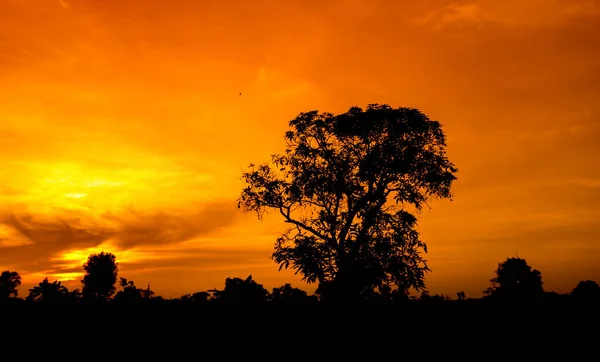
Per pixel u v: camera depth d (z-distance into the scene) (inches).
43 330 909.2
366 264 967.0
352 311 973.2
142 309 1151.6
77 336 882.8
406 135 1032.8
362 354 810.8
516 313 1098.7
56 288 1213.7
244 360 772.6
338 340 898.1
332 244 1024.2
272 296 1293.1
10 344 805.2
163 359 762.2
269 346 860.0
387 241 985.5
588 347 808.9
